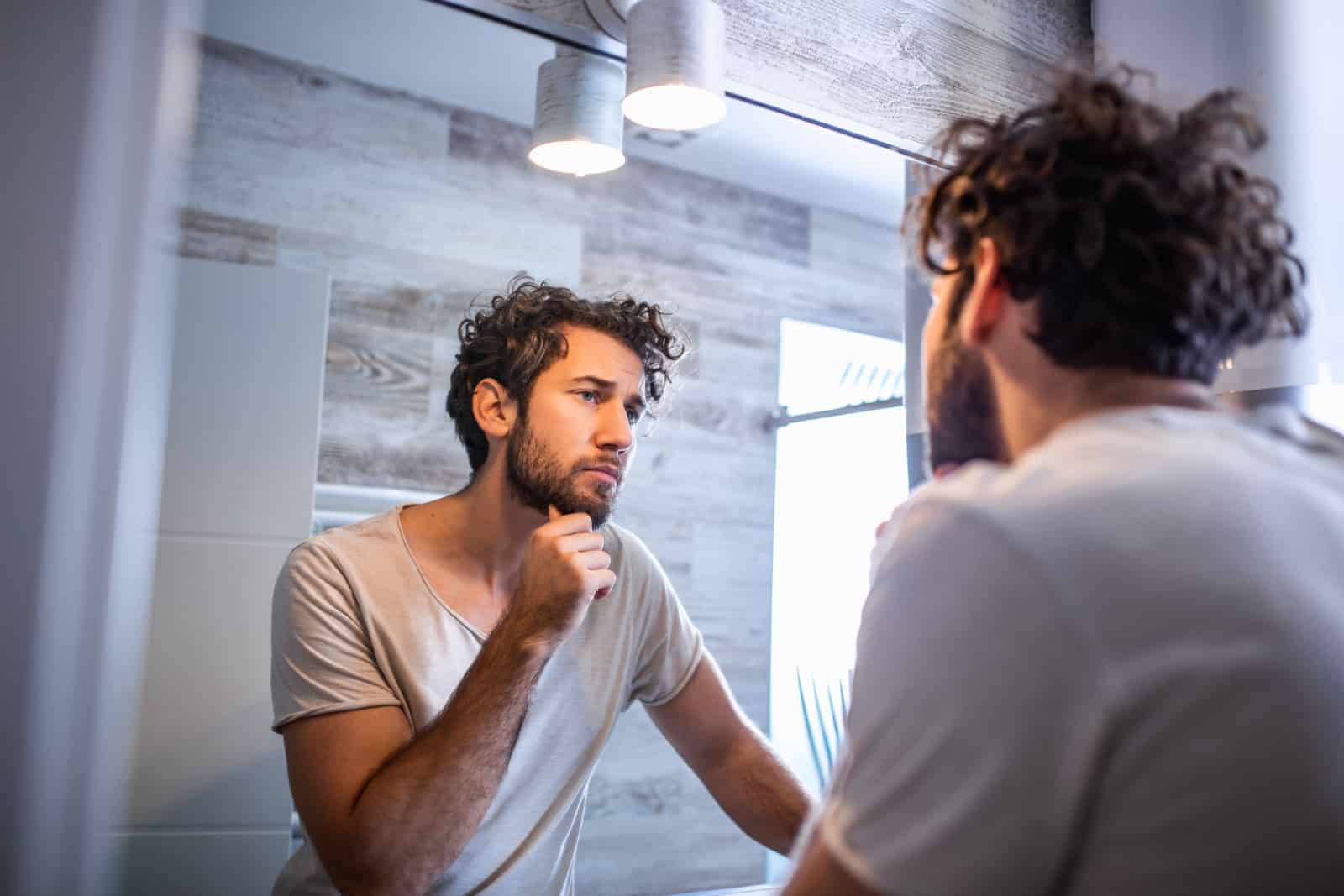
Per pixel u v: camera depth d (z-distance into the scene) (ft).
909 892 1.21
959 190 1.79
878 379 4.00
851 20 3.66
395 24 3.18
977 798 1.20
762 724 3.90
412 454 3.54
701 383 3.98
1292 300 1.80
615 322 3.31
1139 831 1.20
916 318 3.92
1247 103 2.00
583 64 3.49
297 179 3.26
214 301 3.17
